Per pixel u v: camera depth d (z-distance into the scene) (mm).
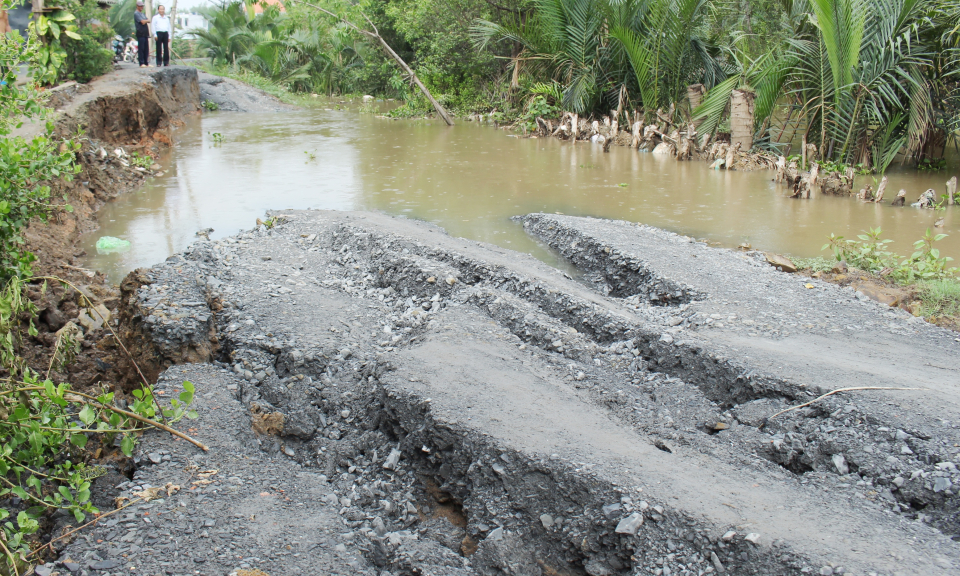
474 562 3336
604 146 16312
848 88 12789
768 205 10438
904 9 11930
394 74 28109
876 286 6695
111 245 7938
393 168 13250
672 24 16703
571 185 11898
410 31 24484
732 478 3664
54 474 3717
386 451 4113
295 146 15977
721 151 14727
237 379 4746
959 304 6242
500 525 3459
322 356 4930
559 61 19859
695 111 15930
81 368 5371
